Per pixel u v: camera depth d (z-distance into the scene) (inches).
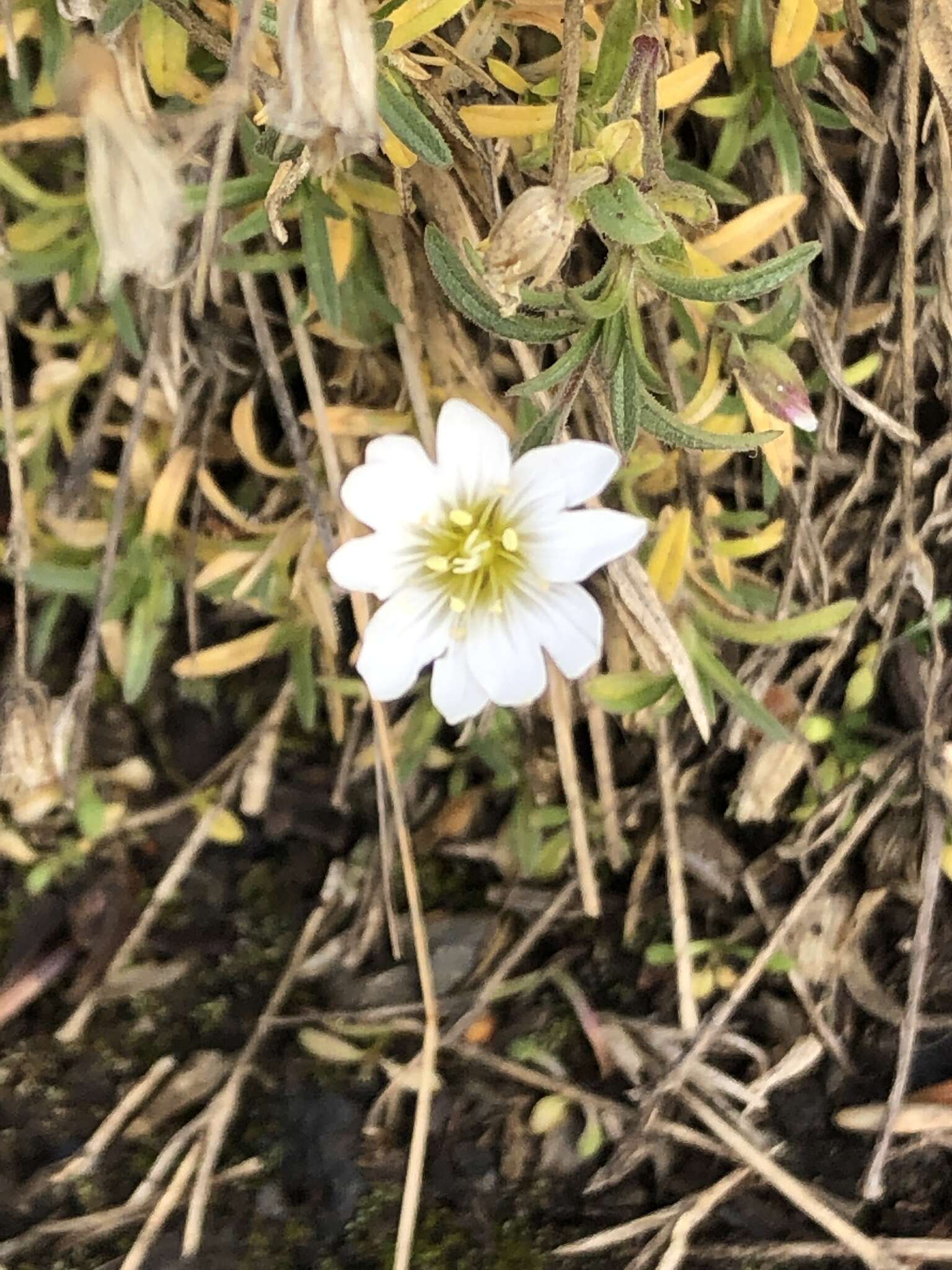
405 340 3.6
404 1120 3.7
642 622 3.2
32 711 3.4
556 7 3.2
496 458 2.8
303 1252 3.6
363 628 3.7
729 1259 3.5
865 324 3.8
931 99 3.7
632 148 2.7
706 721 3.3
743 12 3.3
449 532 2.9
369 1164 3.6
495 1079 3.7
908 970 3.8
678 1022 3.8
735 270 3.7
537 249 2.5
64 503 3.7
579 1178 3.7
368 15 2.6
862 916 3.8
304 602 3.8
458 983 3.8
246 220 3.2
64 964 3.8
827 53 3.7
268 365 3.6
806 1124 3.7
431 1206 3.6
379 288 3.6
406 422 3.7
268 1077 3.7
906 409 3.6
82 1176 3.6
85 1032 3.8
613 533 2.8
